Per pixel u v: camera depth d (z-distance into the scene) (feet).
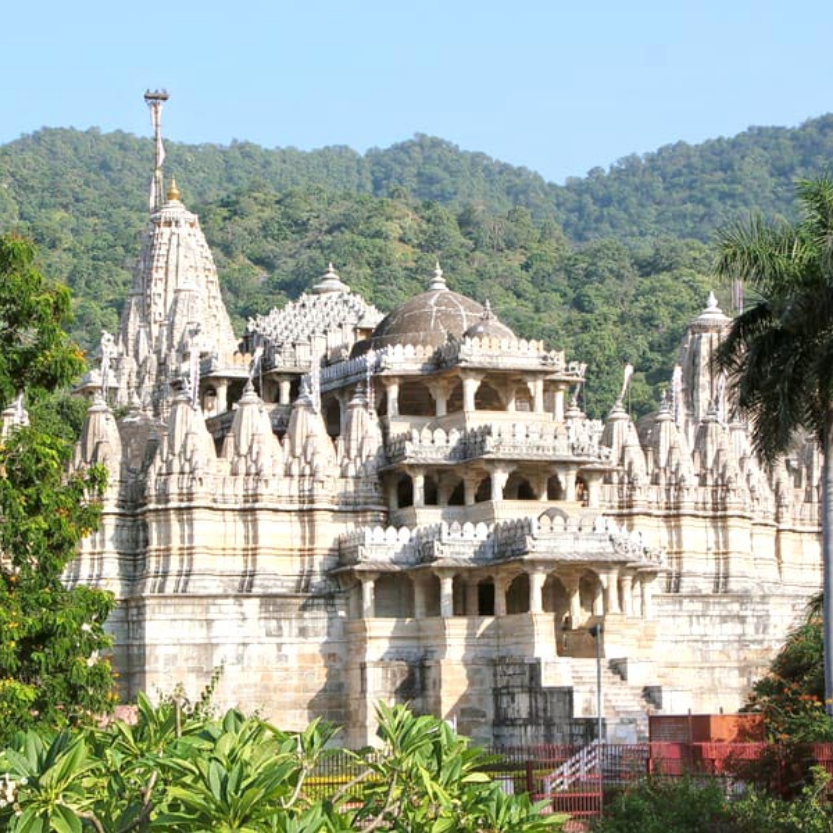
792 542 518.37
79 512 261.44
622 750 274.57
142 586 426.10
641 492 471.21
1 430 264.93
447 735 150.10
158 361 613.11
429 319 473.67
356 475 440.45
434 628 411.75
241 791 132.77
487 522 433.48
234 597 418.31
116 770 144.87
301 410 444.55
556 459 436.76
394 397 459.32
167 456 429.79
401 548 422.41
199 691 414.00
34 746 144.87
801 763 247.09
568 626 422.41
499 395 460.14
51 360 261.03
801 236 275.80
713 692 456.45
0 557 257.14
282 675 419.13
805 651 346.95
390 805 146.61
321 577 429.79
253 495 430.61
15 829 133.39
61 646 248.32
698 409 582.35
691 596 458.91
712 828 222.48
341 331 525.34
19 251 261.44
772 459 277.64
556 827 151.23
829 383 270.46
